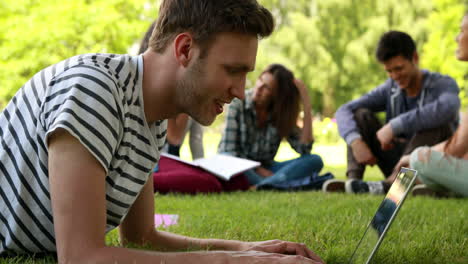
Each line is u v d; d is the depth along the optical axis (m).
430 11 19.31
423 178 3.89
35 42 11.15
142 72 1.38
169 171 4.14
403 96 4.69
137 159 1.45
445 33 17.28
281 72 4.68
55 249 1.55
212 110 1.35
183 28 1.32
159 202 3.43
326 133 17.20
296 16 20.12
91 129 1.23
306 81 19.97
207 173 4.18
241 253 1.26
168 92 1.38
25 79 11.38
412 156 3.92
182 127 4.25
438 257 1.74
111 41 11.79
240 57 1.29
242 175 4.34
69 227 1.19
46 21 11.20
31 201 1.43
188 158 9.84
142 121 1.41
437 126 4.35
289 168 4.63
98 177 1.24
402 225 2.39
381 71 19.59
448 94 4.37
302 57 19.88
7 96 11.59
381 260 1.67
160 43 1.37
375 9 19.95
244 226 2.29
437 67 17.22
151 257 1.21
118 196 1.46
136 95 1.38
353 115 4.75
